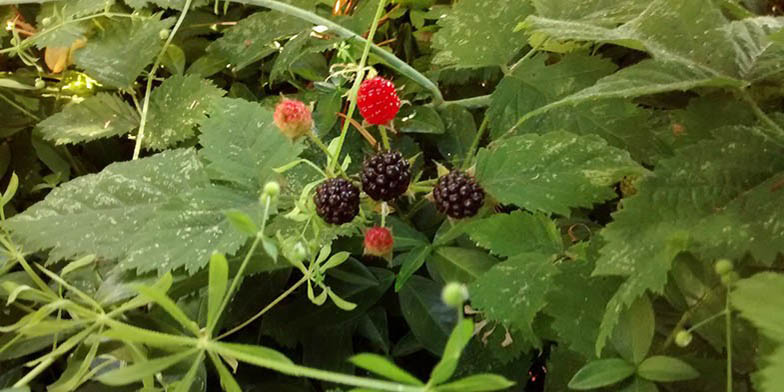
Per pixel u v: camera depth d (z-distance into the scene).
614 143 0.19
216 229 0.17
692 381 0.15
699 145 0.15
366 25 0.25
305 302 0.19
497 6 0.22
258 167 0.18
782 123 0.16
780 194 0.14
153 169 0.19
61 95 0.26
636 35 0.18
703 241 0.14
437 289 0.19
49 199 0.18
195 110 0.22
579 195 0.16
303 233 0.17
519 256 0.17
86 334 0.16
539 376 0.19
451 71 0.24
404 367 0.20
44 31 0.24
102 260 0.19
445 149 0.23
